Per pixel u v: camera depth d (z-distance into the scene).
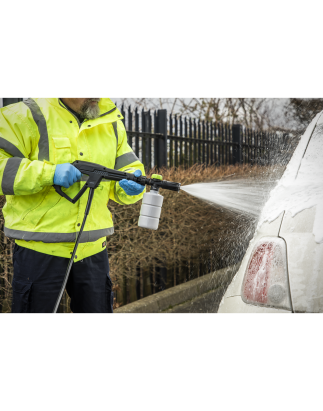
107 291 2.20
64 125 2.01
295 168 2.27
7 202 2.01
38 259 1.97
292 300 1.88
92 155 2.07
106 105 2.16
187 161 5.40
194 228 5.04
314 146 2.28
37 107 1.98
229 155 6.76
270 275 1.95
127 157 2.30
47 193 1.95
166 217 4.56
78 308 2.15
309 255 1.89
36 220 1.96
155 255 4.51
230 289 2.12
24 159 1.84
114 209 3.87
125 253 4.01
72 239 1.99
